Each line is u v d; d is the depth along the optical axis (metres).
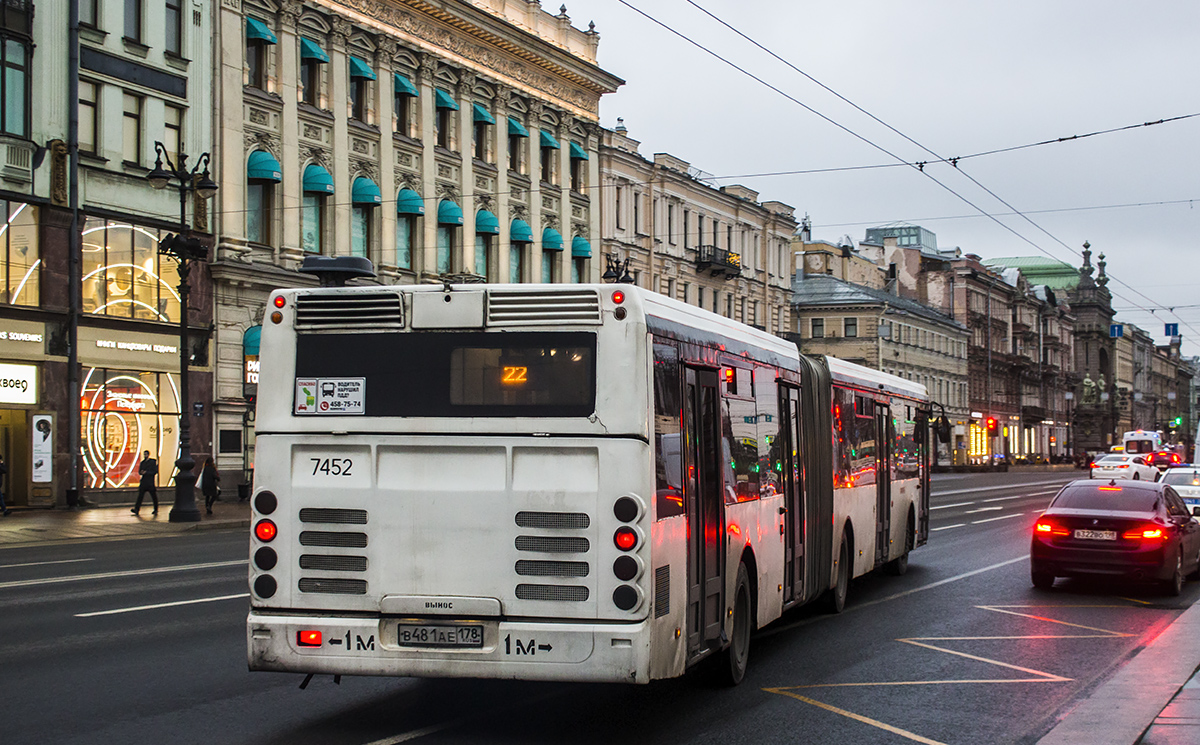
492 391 7.69
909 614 14.39
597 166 54.84
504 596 7.54
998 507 39.22
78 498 32.12
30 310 31.42
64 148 32.38
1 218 30.95
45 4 32.12
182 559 19.33
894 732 8.23
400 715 8.41
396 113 43.97
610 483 7.46
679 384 8.37
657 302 8.11
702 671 9.88
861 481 15.94
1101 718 8.31
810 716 8.68
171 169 29.66
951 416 98.25
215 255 36.56
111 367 33.62
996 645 12.12
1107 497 17.34
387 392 7.84
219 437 36.56
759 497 10.70
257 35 37.84
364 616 7.72
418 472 7.74
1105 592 16.98
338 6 40.88
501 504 7.59
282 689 9.18
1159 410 186.12
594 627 7.38
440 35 45.47
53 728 7.76
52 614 12.70
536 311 7.69
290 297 8.05
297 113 39.34
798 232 90.56
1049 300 130.75
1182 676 10.01
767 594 10.96
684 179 62.94
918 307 93.44
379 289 7.92
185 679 9.42
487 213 47.19
